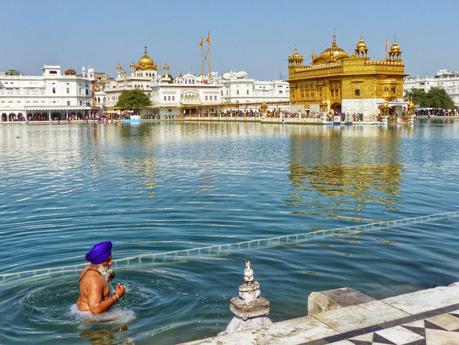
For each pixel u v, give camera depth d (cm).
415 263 946
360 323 603
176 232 1186
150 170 2369
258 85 14862
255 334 580
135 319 714
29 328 692
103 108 14700
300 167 2434
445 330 583
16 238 1151
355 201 1551
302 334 578
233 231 1191
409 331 581
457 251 1020
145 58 14662
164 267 925
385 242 1088
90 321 708
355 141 4312
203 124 9819
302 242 1089
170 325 696
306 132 6031
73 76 12394
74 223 1288
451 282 848
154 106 12938
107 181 2016
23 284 848
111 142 4519
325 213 1380
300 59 10281
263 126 8225
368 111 8781
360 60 8688
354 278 869
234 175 2161
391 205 1490
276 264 941
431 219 1303
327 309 688
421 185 1867
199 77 15688
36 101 12162
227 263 947
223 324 698
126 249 1049
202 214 1373
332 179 2022
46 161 2833
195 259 972
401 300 670
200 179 2047
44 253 1031
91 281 730
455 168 2383
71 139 5031
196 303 765
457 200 1568
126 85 14075
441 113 12450
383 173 2202
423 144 3931
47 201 1593
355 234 1155
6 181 2050
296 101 10256
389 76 8881
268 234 1162
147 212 1406
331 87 9256
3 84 12119
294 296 789
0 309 752
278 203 1518
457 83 14425
